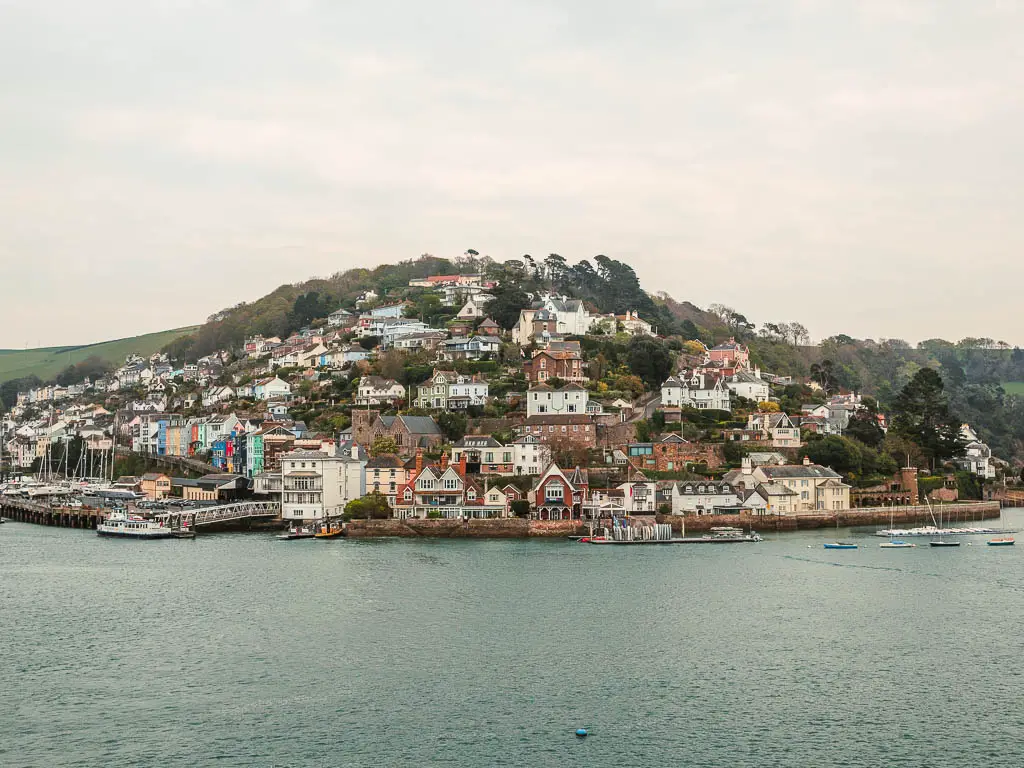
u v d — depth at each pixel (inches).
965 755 3836.1
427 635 5378.9
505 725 4111.7
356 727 4082.2
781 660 4970.5
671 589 6589.6
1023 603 6254.9
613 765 3745.1
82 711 4242.1
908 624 5689.0
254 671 4763.8
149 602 6205.7
